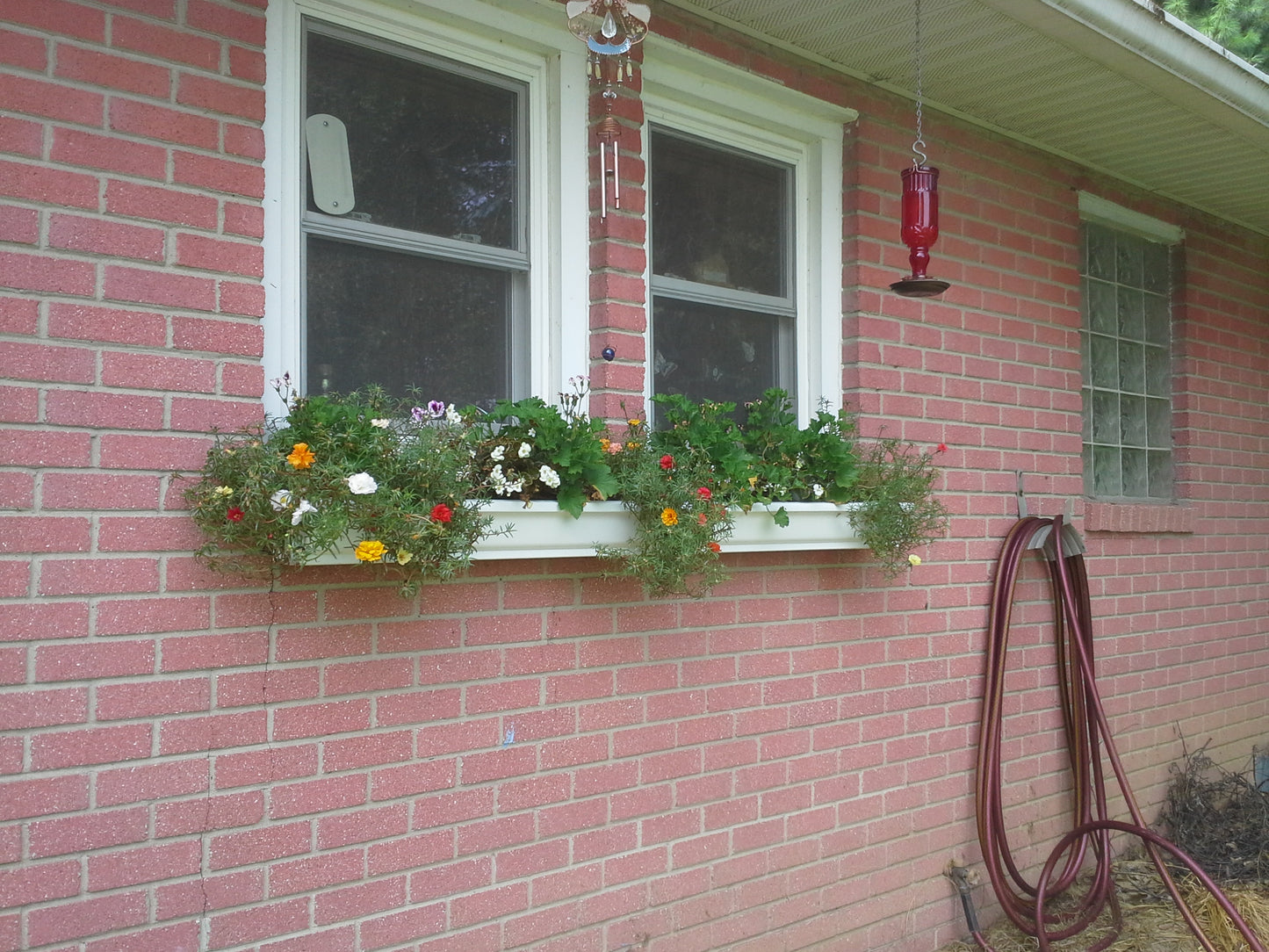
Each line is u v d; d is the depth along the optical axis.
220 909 2.27
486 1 2.80
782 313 3.65
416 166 2.78
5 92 2.05
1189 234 5.41
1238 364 5.72
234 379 2.30
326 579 2.44
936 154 3.97
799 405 3.68
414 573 2.41
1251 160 4.60
